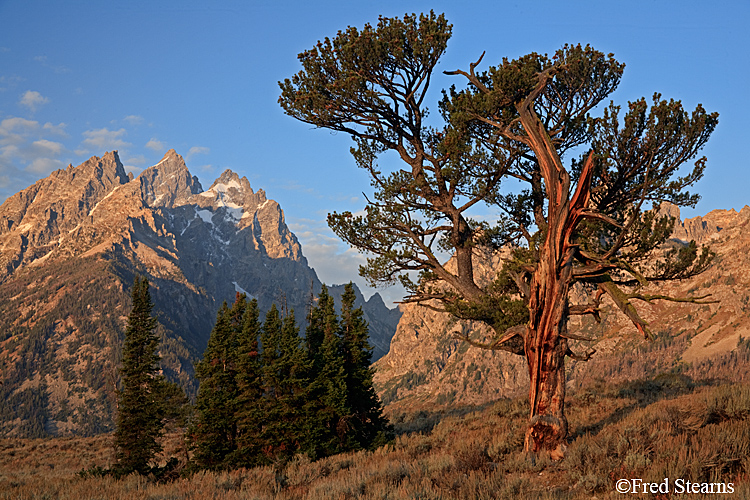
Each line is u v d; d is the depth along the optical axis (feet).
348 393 88.02
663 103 56.85
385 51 63.16
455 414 105.40
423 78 65.41
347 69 65.31
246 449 80.07
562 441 45.14
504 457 46.75
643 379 85.61
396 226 66.74
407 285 68.64
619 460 36.47
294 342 86.99
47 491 54.95
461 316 64.80
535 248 61.16
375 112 66.95
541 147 50.88
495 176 64.75
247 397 85.40
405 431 95.71
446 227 65.92
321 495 39.34
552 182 48.83
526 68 57.41
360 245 67.87
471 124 67.36
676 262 58.75
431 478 40.27
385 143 70.03
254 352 90.22
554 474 39.83
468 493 34.63
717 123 58.13
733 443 33.45
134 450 85.46
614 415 60.13
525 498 33.30
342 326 93.81
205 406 87.10
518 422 64.95
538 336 47.26
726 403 43.88
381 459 56.80
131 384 89.30
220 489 49.21
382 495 35.65
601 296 49.67
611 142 60.03
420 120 68.49
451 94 69.62
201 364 92.27
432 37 61.00
